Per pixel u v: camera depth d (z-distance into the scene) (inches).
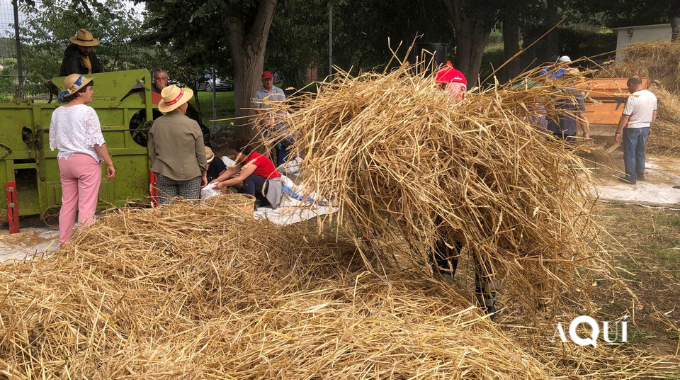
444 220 115.1
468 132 115.6
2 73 514.6
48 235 217.8
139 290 130.7
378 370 94.9
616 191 300.0
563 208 121.6
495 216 116.8
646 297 160.4
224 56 498.6
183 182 197.8
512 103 120.5
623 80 379.2
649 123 315.6
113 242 145.9
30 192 229.1
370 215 118.8
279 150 283.3
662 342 134.5
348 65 738.2
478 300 130.2
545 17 545.0
